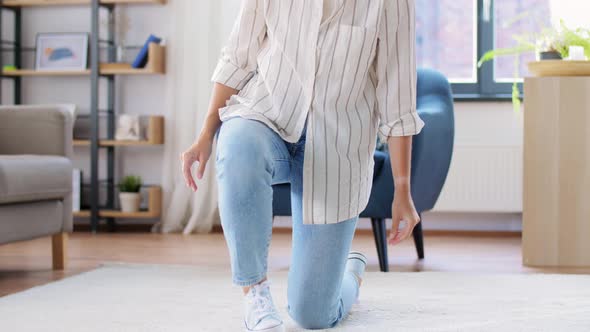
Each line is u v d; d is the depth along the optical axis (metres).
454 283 2.61
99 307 2.13
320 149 1.55
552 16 4.05
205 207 4.54
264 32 1.61
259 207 1.46
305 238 1.67
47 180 2.81
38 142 2.96
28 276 2.84
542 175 3.25
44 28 4.88
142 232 4.55
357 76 1.54
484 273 2.93
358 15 1.54
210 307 2.14
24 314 2.04
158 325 1.89
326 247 1.66
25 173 2.66
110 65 4.58
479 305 2.18
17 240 2.67
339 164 1.56
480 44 4.56
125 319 1.97
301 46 1.53
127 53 4.75
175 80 4.64
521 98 4.41
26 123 2.97
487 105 4.45
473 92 4.56
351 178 1.58
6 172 2.55
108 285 2.54
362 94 1.60
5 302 2.21
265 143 1.48
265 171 1.48
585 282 2.65
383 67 1.58
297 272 1.71
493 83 4.54
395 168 1.61
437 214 4.53
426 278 2.73
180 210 4.54
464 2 4.62
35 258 3.35
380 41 1.56
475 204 4.36
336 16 1.53
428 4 4.65
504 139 4.43
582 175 3.24
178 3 4.61
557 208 3.24
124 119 4.58
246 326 1.55
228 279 2.69
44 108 2.97
